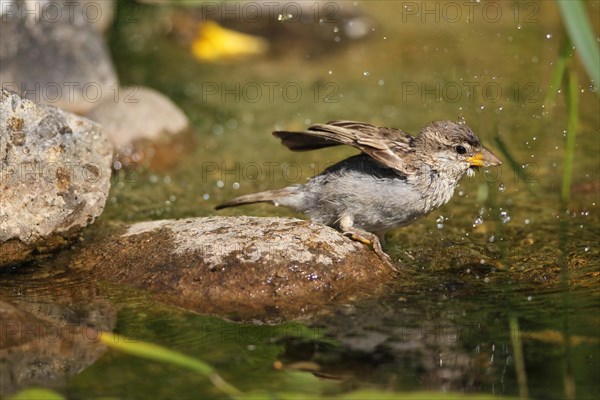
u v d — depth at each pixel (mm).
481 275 10102
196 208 12789
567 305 9141
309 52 19859
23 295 9367
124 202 12953
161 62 18812
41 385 7477
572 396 7340
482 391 7461
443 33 20203
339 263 9617
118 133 14484
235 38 19922
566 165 8828
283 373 7742
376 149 10664
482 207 12641
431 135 10930
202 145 15500
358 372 7785
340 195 10945
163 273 9555
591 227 11734
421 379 7656
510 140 14914
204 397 7320
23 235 9789
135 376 7691
